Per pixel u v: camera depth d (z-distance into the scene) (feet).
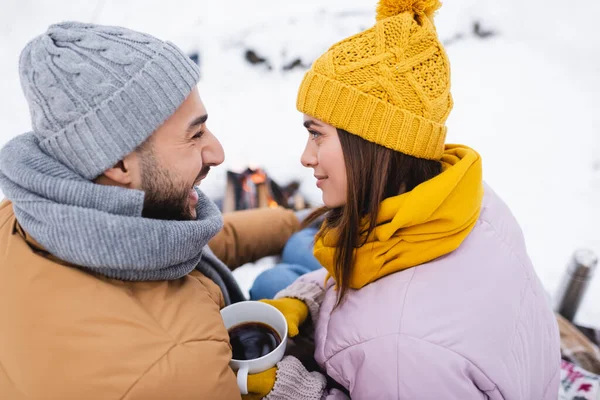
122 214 2.16
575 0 9.43
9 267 2.20
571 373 4.17
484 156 7.32
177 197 2.61
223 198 6.64
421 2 2.54
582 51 8.84
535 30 9.19
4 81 8.30
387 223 2.58
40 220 2.03
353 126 2.52
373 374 2.44
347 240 2.71
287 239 5.21
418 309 2.43
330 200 2.88
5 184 2.17
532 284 2.94
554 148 7.40
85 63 2.14
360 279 2.78
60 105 2.12
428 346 2.31
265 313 2.93
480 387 2.34
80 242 1.99
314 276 3.89
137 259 2.15
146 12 9.75
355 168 2.60
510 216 3.17
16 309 2.09
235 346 2.77
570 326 4.80
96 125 2.15
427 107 2.51
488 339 2.40
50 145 2.20
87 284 2.16
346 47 2.57
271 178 6.97
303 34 9.11
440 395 2.27
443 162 2.83
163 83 2.31
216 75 8.72
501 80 8.44
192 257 2.65
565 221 6.45
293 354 3.23
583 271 4.81
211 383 2.21
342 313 2.82
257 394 2.62
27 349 2.03
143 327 2.16
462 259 2.64
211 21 9.54
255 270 6.03
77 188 2.05
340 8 9.61
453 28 9.24
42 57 2.14
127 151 2.26
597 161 7.20
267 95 8.42
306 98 2.67
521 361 2.58
